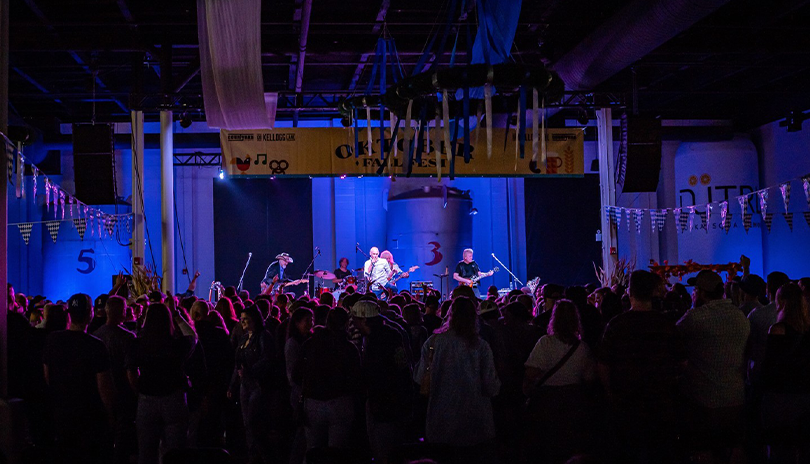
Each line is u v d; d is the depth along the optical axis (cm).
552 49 1436
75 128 1330
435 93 730
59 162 1872
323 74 1666
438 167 731
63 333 511
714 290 477
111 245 1794
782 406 504
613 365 448
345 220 1981
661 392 440
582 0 1209
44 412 623
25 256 1827
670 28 1040
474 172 1460
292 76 1631
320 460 402
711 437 462
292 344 591
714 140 1920
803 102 1731
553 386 468
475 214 2044
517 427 589
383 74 914
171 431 532
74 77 1619
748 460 587
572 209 1959
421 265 1859
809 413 499
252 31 953
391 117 886
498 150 1469
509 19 766
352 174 1467
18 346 620
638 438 442
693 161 1911
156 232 1908
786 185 1299
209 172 1944
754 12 1265
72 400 503
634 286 458
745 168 1878
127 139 1827
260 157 1459
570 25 1291
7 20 652
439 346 479
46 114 1852
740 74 1684
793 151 1788
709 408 469
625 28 1115
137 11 1219
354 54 1480
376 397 521
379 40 930
